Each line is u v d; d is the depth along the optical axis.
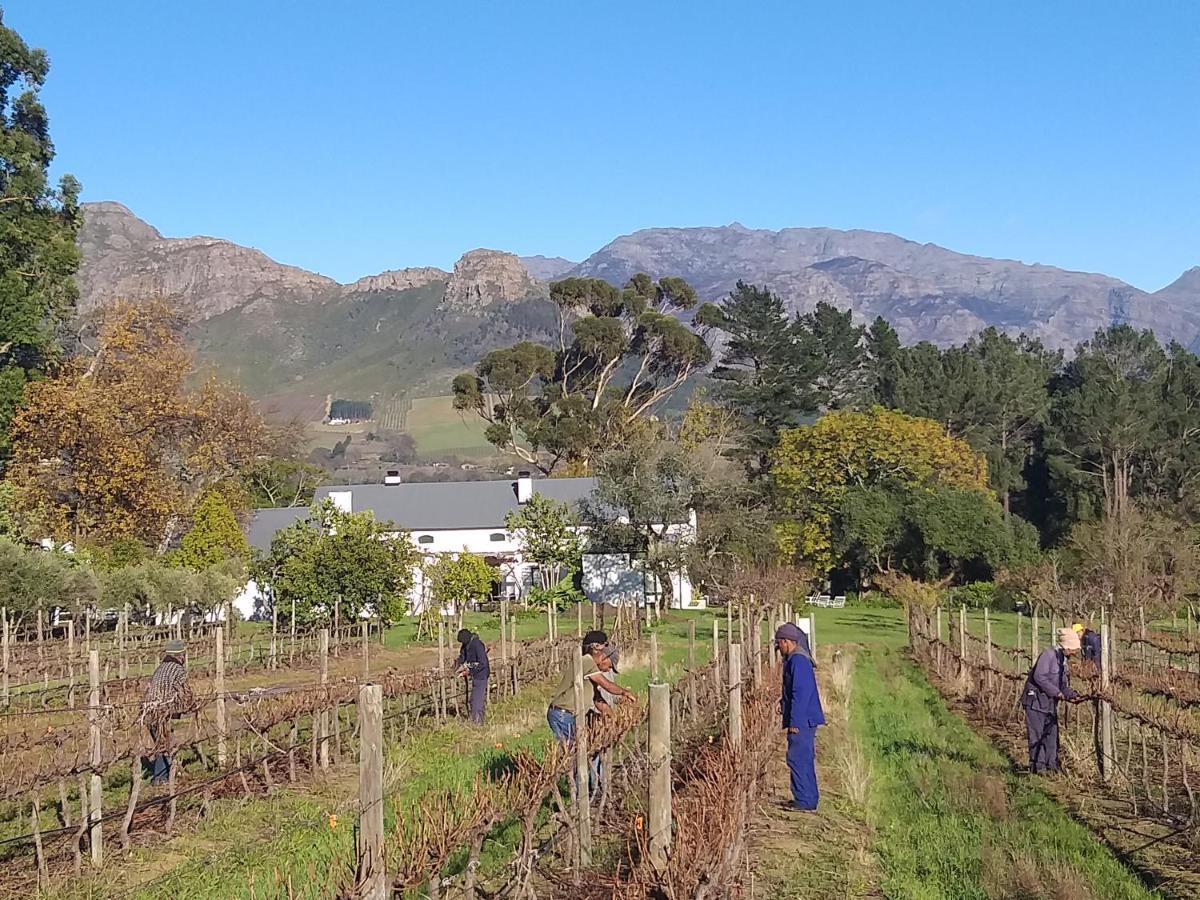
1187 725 12.46
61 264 40.84
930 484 64.00
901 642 38.84
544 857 8.85
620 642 31.41
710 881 6.93
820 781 13.27
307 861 9.65
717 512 49.69
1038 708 13.98
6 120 41.47
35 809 10.11
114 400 43.78
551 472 73.38
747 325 84.25
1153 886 9.27
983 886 8.95
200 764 14.58
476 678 18.53
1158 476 73.44
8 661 22.61
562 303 79.75
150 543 47.22
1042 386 87.12
